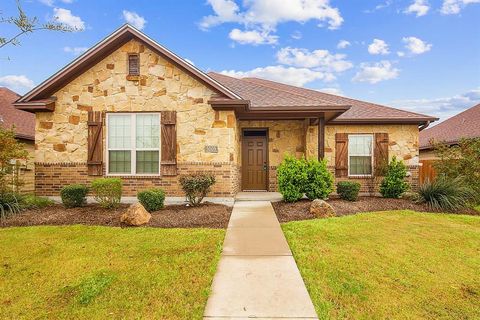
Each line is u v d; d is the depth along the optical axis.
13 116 13.61
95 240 5.58
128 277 4.04
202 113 9.21
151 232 6.06
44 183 9.37
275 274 4.17
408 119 11.91
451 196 8.80
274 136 12.28
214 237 5.74
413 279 4.16
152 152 9.38
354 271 4.32
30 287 3.84
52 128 9.39
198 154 9.20
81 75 9.40
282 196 9.57
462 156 10.11
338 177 12.22
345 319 3.17
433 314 3.35
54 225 6.70
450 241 5.79
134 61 9.40
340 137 12.23
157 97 9.29
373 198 10.37
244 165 12.47
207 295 3.56
